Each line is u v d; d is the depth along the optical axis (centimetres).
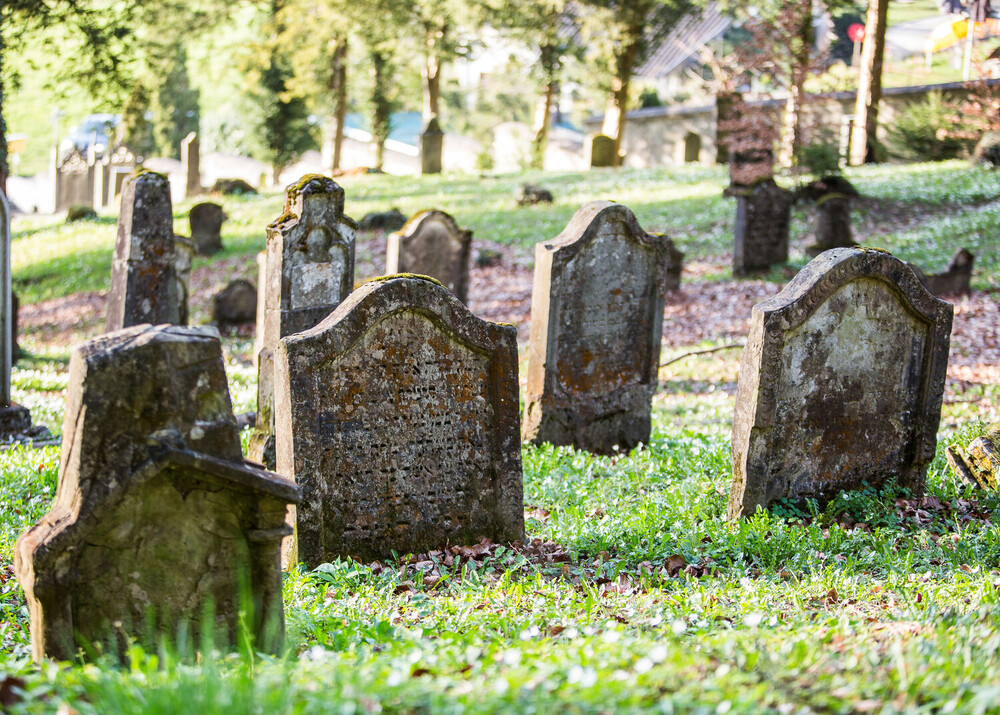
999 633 432
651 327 1216
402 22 4038
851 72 3891
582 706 301
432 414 759
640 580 681
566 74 4538
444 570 706
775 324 825
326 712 302
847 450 895
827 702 322
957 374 1527
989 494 866
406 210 3122
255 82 4978
